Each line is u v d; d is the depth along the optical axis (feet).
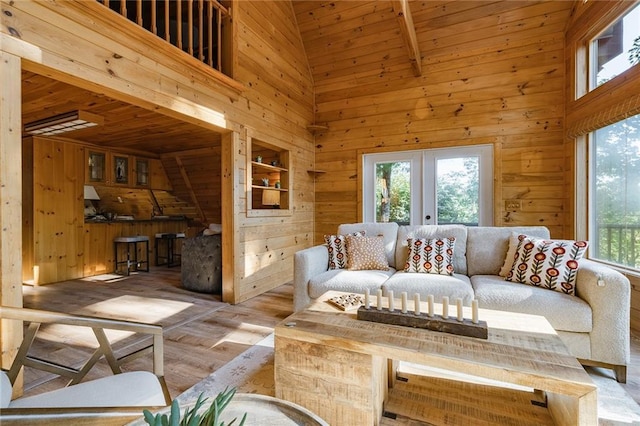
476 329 4.55
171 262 20.18
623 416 5.05
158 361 4.18
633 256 8.55
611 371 6.42
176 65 8.71
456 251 9.27
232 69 10.93
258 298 11.89
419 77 14.28
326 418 4.76
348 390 4.61
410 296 7.57
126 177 18.16
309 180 16.40
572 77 11.18
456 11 12.66
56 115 11.91
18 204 5.45
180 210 21.93
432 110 14.06
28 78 8.53
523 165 12.51
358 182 15.70
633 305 8.22
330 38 15.01
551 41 11.95
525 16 12.03
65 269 15.20
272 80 13.37
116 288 13.53
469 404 5.18
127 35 7.36
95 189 17.81
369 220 15.56
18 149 5.48
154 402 3.57
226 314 10.02
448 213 13.94
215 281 12.74
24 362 3.83
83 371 3.94
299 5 14.47
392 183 15.10
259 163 12.92
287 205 14.66
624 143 8.89
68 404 3.30
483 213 13.24
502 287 7.16
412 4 12.87
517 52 12.48
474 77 13.23
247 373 6.37
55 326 8.89
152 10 8.05
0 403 3.05
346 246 10.07
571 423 3.91
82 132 14.02
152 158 19.52
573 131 10.91
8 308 3.82
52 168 14.80
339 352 4.66
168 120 12.42
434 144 14.01
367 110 15.47
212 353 7.26
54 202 14.83
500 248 8.80
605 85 9.29
